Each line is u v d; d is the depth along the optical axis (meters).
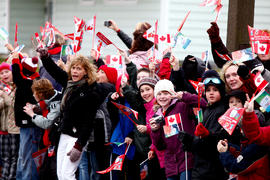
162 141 13.20
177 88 14.36
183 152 12.98
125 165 14.94
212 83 12.25
